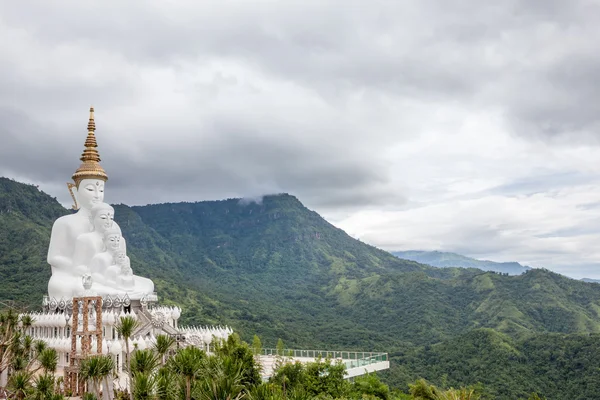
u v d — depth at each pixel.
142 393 27.20
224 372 27.55
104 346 42.50
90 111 61.22
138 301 55.16
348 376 53.75
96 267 55.06
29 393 33.22
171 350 44.19
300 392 29.95
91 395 31.16
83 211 58.59
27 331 50.50
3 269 124.06
